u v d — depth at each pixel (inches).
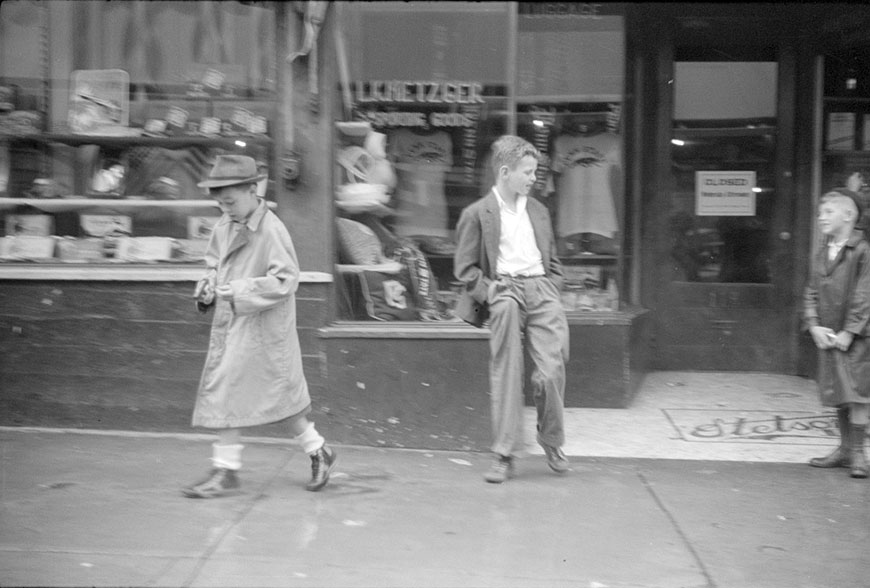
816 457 251.0
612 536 194.9
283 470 231.3
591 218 299.7
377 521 199.5
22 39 264.1
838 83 327.6
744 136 338.0
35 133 263.3
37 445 243.9
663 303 342.3
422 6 266.7
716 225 341.1
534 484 226.5
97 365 254.1
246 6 254.2
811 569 180.5
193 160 261.4
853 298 232.2
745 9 327.0
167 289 252.2
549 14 294.0
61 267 256.8
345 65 262.1
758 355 342.6
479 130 267.7
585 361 295.3
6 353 254.8
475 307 225.5
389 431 251.3
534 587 169.9
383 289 260.7
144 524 193.3
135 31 261.6
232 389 204.4
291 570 173.6
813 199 331.0
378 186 262.8
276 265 202.4
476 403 250.5
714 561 183.5
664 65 335.3
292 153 248.5
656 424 280.5
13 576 166.1
